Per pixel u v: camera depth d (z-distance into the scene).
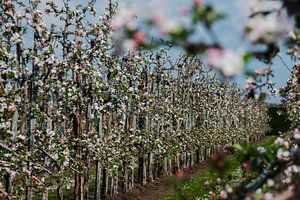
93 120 19.39
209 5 2.35
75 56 16.81
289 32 2.79
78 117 18.17
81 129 18.27
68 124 20.97
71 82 16.20
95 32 18.14
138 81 25.06
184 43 2.44
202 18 2.36
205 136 42.78
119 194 25.89
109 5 18.50
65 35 16.88
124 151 23.44
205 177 30.91
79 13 17.20
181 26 2.42
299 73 8.41
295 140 4.42
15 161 11.98
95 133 18.80
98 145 18.92
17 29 13.50
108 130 22.06
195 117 41.44
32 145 14.44
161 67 29.44
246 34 2.48
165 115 32.09
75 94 16.78
